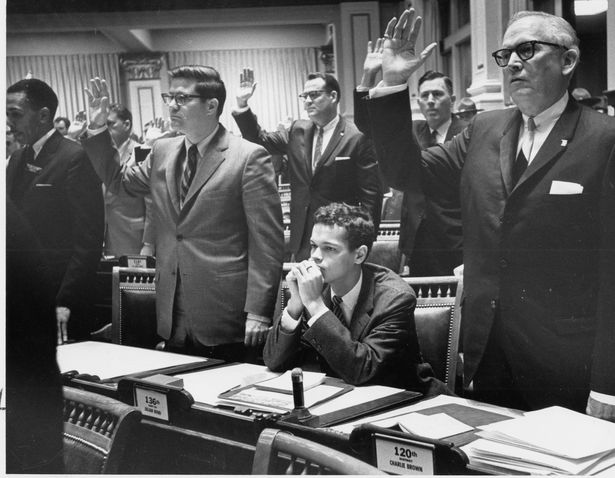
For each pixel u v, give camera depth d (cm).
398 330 160
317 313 160
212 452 136
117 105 246
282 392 145
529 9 242
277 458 92
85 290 236
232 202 218
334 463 84
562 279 159
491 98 253
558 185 157
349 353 155
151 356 195
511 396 170
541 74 158
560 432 109
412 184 190
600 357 138
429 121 231
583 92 229
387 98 180
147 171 232
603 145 154
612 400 136
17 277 93
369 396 144
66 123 244
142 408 147
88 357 193
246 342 215
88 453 108
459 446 111
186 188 222
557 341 161
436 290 184
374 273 170
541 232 160
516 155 167
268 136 246
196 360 189
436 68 294
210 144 220
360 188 233
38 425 93
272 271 215
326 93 236
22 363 92
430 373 168
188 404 139
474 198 170
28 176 231
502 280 165
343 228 165
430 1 290
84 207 235
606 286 142
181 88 217
